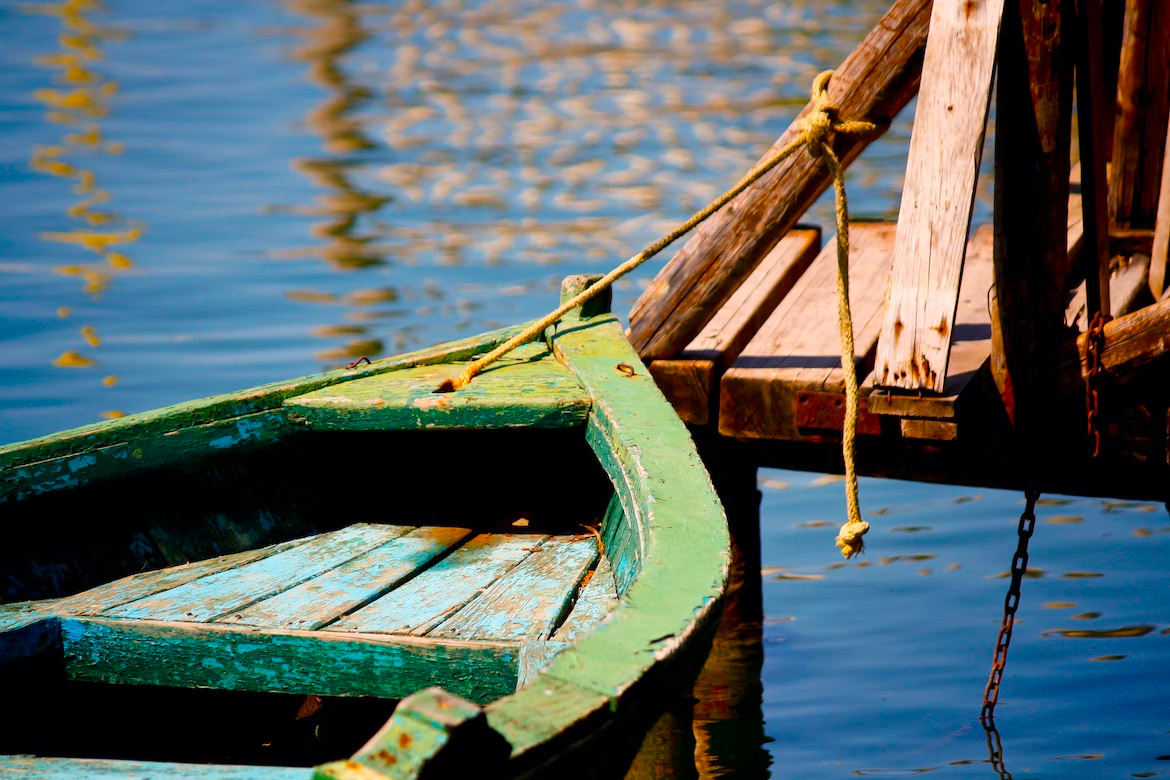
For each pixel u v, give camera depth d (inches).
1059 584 938.7
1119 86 847.7
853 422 621.9
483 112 2399.1
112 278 1534.2
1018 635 863.1
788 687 801.6
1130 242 846.5
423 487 692.1
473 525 671.8
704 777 703.1
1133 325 670.5
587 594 560.7
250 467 647.8
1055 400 690.2
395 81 2623.0
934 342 674.2
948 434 689.0
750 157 2069.4
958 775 697.0
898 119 2282.2
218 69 2647.6
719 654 846.5
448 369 701.3
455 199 1889.8
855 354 788.0
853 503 624.1
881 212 1753.2
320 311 1449.3
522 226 1758.1
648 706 368.5
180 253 1628.9
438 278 1560.0
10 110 2263.8
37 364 1284.4
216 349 1333.7
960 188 652.7
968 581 948.6
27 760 408.8
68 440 578.9
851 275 925.8
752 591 876.6
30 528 576.7
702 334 823.1
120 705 570.9
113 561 598.2
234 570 598.5
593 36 3043.8
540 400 618.5
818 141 657.0
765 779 699.4
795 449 789.2
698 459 536.4
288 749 619.5
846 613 903.7
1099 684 792.9
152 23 3036.4
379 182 1969.7
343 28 3090.6
